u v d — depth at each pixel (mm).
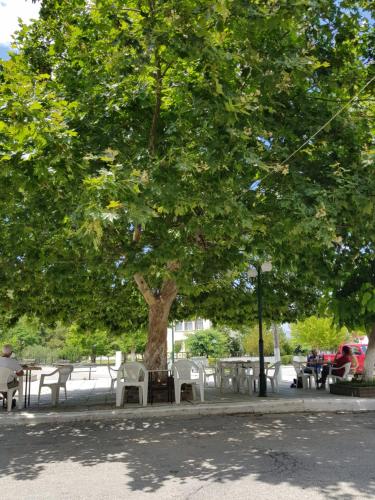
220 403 11023
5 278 10930
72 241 8969
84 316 15219
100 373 26750
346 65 8578
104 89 7918
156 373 11977
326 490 4789
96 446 7359
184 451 6766
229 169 7199
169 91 7797
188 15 6035
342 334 32875
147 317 16047
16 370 11031
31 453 7012
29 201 8234
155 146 7621
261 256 11258
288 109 8117
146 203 6680
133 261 8820
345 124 7988
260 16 6180
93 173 6844
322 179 7820
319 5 6902
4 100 6016
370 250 9492
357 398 11383
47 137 6125
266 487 4941
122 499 4773
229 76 6820
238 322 16203
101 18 7289
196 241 9523
